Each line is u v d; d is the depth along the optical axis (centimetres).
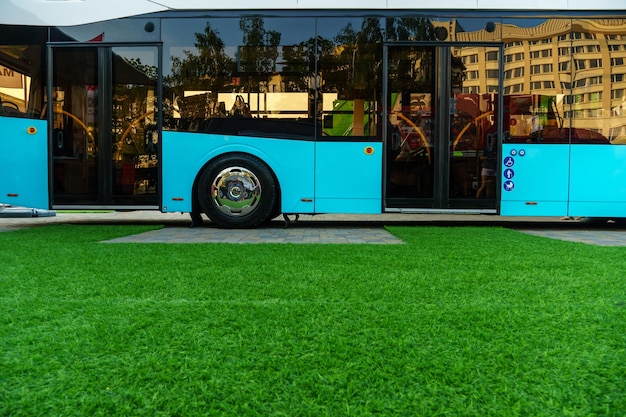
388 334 228
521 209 734
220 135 748
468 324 243
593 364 192
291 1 743
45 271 373
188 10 747
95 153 754
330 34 738
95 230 690
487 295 301
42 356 200
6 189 753
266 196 746
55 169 755
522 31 731
